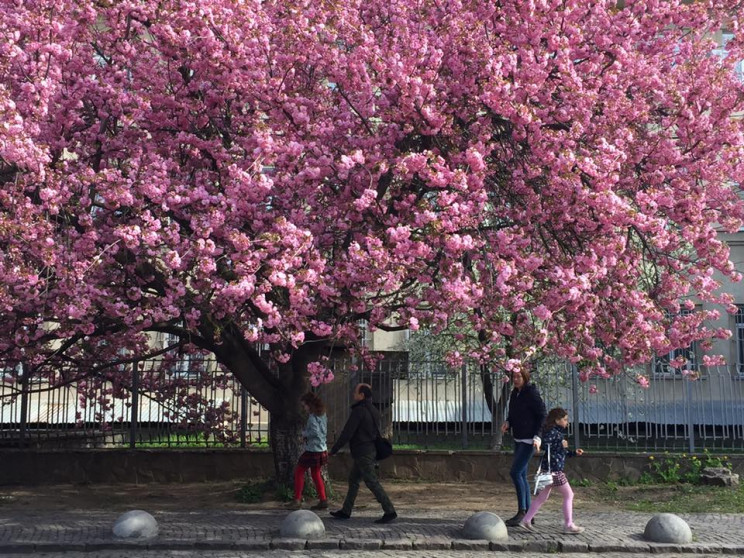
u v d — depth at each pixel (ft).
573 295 35.63
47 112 38.04
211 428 54.29
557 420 35.94
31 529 35.53
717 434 53.72
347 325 40.11
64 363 52.95
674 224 44.24
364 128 41.88
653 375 54.70
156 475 53.21
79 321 39.81
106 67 42.04
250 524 37.37
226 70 39.86
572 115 39.04
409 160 35.42
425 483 52.49
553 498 48.11
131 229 33.96
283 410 46.68
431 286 39.34
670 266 42.68
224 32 39.11
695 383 54.24
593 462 53.11
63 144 39.68
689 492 48.60
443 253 37.68
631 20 43.88
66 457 53.16
